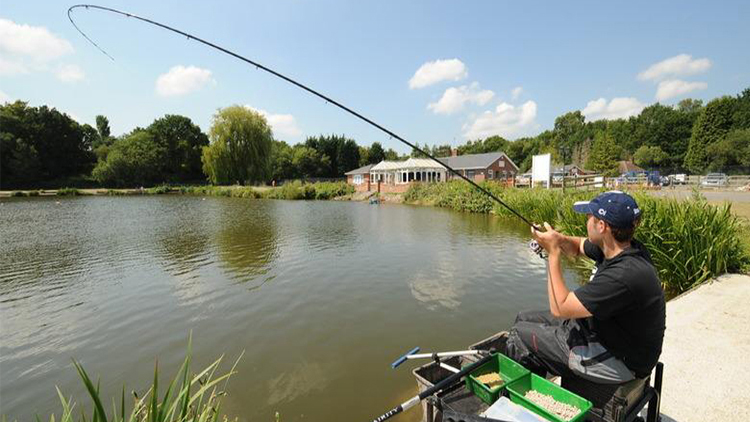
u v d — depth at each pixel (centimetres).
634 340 185
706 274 512
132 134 6831
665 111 6725
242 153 4881
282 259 926
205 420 211
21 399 375
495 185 2284
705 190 2192
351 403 346
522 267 790
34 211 2367
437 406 221
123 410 194
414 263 854
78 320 561
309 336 488
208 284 726
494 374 254
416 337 477
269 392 367
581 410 199
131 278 777
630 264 181
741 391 276
